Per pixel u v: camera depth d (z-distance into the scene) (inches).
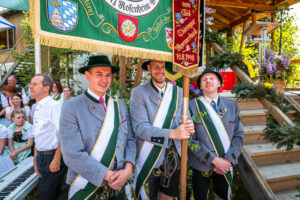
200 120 76.6
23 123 121.6
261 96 104.6
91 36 46.5
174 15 57.7
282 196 86.3
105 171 52.9
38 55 133.2
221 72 195.9
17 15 403.9
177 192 73.2
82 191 53.8
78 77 230.2
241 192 118.4
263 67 144.4
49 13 41.5
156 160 67.7
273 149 99.6
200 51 62.8
